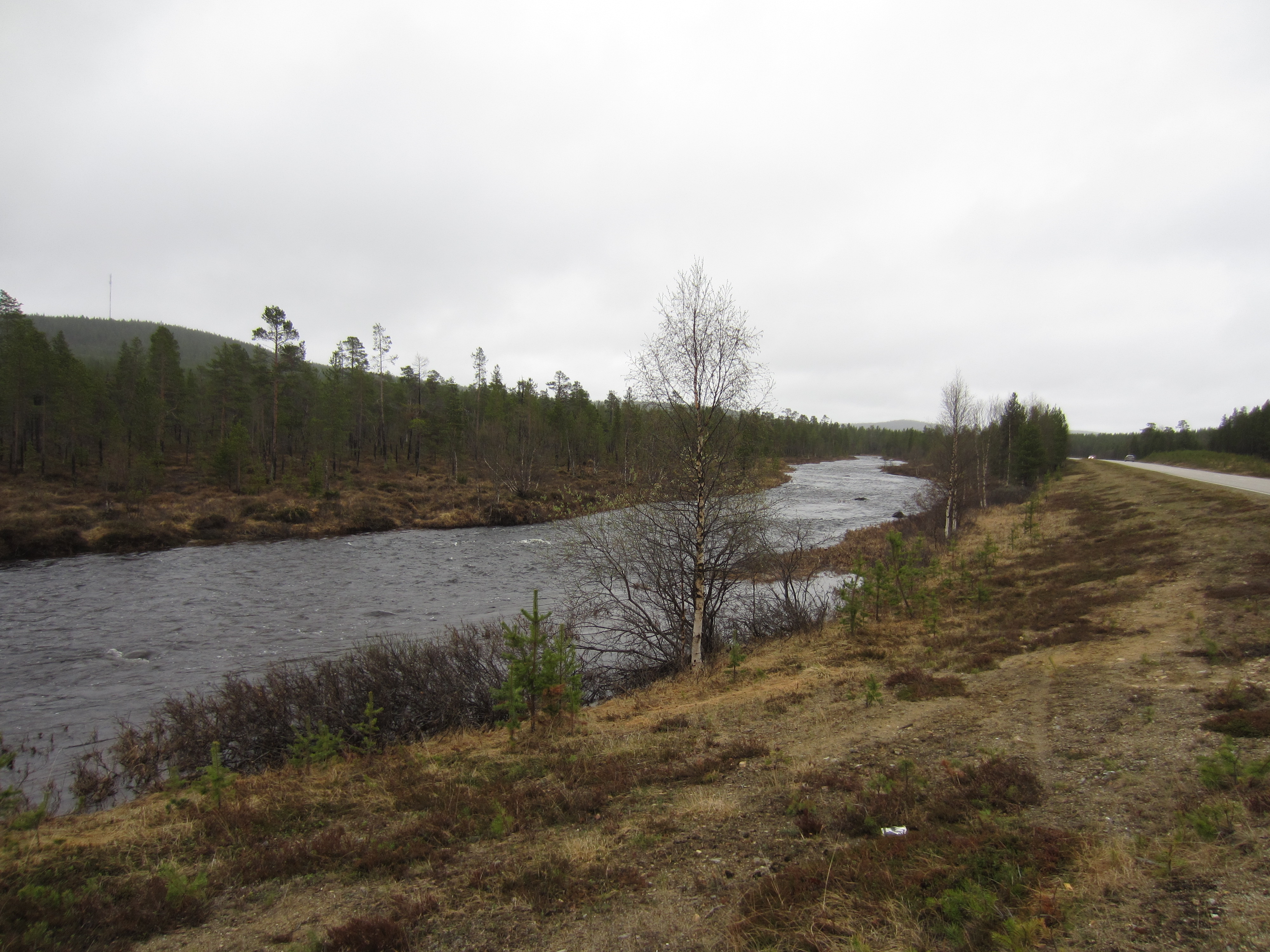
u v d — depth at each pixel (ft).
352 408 217.15
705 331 44.21
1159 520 68.80
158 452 170.81
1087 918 12.19
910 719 27.17
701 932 14.15
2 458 156.97
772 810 20.17
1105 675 28.50
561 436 213.87
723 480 46.34
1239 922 11.17
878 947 12.45
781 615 54.08
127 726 35.68
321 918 15.74
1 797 22.30
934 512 112.06
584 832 19.88
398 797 23.31
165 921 15.71
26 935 14.53
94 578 84.94
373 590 79.10
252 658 52.31
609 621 58.85
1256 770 16.51
